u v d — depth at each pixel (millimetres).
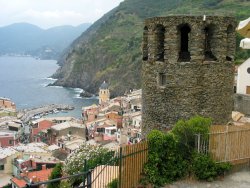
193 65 21625
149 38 22906
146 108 23562
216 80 22172
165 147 18594
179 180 18797
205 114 22109
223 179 18938
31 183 12523
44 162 89562
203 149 19312
